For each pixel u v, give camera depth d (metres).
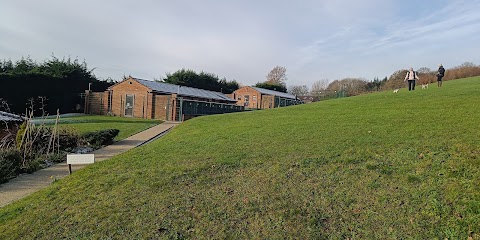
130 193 6.16
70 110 37.78
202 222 4.88
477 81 24.75
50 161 10.99
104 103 33.84
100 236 4.77
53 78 36.12
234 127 13.47
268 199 5.34
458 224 4.09
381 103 16.28
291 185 5.79
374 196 5.02
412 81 22.75
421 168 5.71
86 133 14.45
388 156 6.62
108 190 6.49
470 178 5.05
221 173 6.82
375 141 7.95
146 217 5.16
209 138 11.33
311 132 10.25
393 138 8.04
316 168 6.46
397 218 4.41
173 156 8.84
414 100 15.80
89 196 6.27
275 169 6.66
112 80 44.38
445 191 4.80
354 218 4.56
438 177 5.27
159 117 30.14
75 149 12.91
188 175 6.85
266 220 4.76
